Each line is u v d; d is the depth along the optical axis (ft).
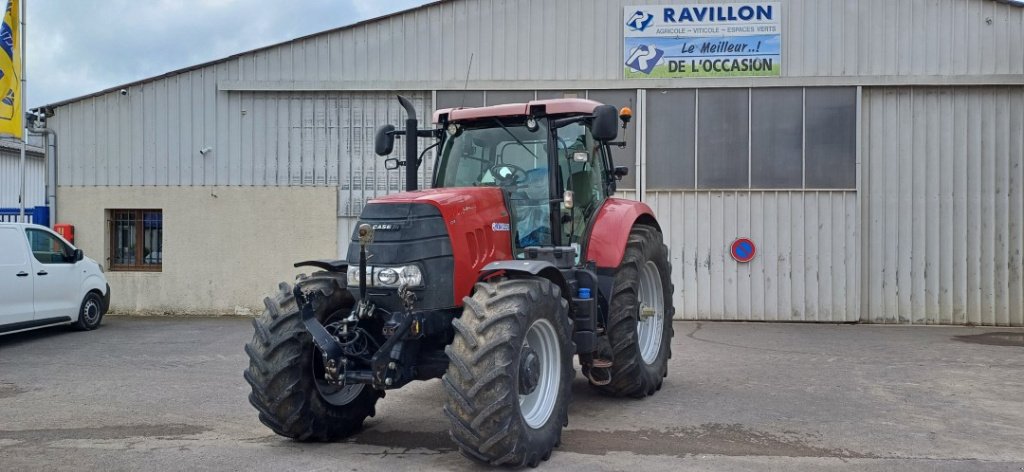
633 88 42.55
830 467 16.74
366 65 43.88
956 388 24.76
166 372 27.91
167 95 44.73
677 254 42.50
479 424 15.55
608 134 19.83
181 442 18.94
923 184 41.42
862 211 41.75
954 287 41.22
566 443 18.66
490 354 15.72
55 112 45.19
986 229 41.06
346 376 17.04
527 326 16.42
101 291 39.70
